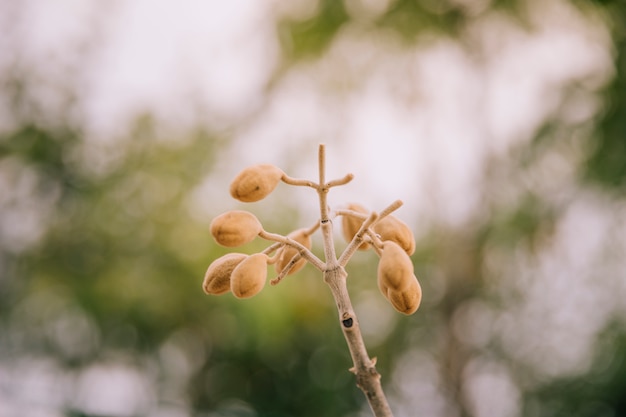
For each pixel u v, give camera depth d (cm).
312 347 771
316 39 716
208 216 680
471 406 762
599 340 709
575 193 667
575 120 655
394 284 146
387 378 814
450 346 766
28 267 700
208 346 725
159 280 663
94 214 682
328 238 152
